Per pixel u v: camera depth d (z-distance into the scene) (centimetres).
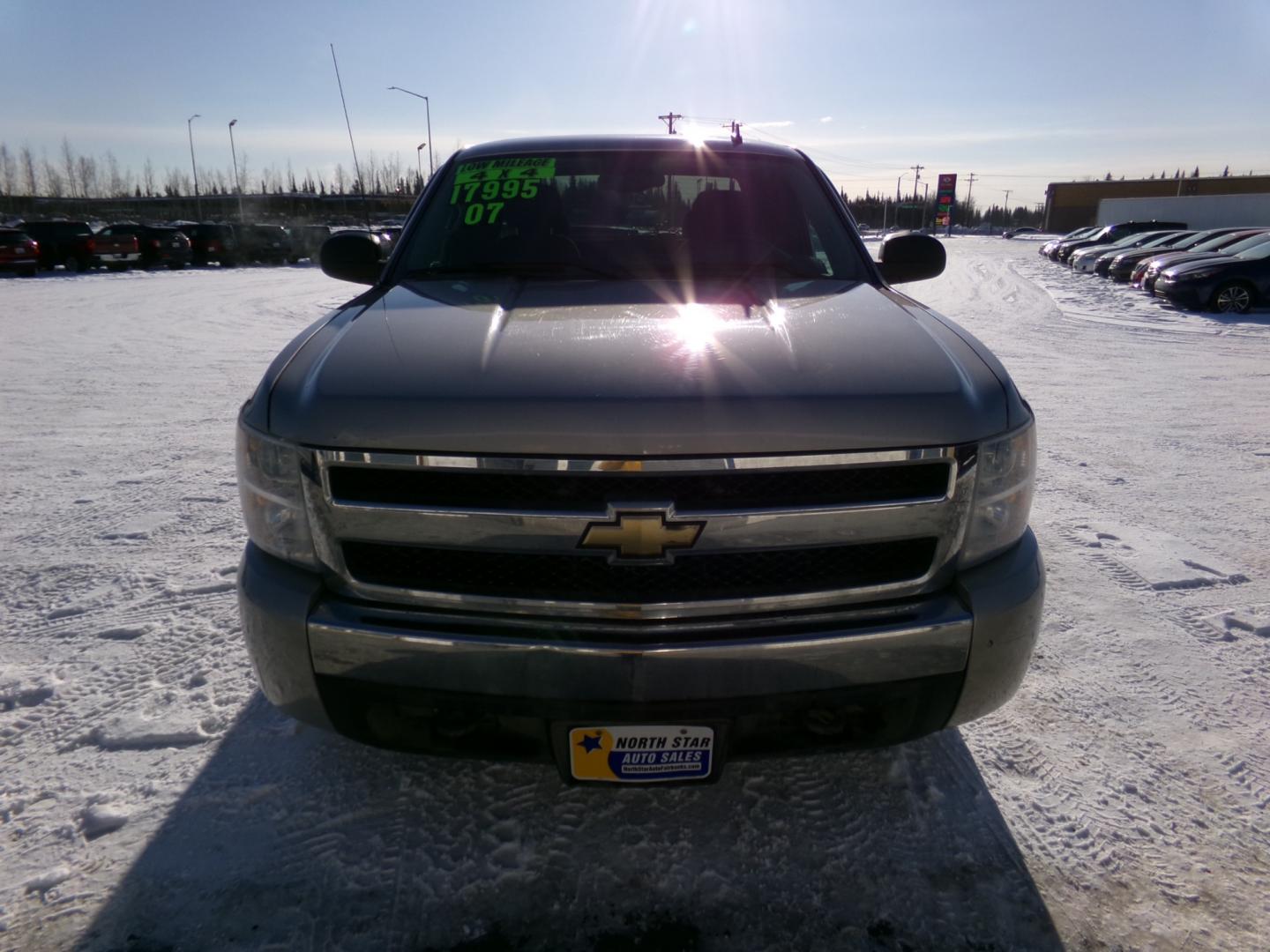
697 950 179
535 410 168
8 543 398
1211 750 245
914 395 177
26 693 270
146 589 346
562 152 307
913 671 179
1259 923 186
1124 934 183
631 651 169
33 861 201
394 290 250
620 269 262
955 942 181
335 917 186
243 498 193
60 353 1001
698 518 166
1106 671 287
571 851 205
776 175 303
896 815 218
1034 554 195
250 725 253
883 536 175
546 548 169
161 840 208
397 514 172
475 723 181
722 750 178
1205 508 452
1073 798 225
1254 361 957
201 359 966
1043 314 1455
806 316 215
